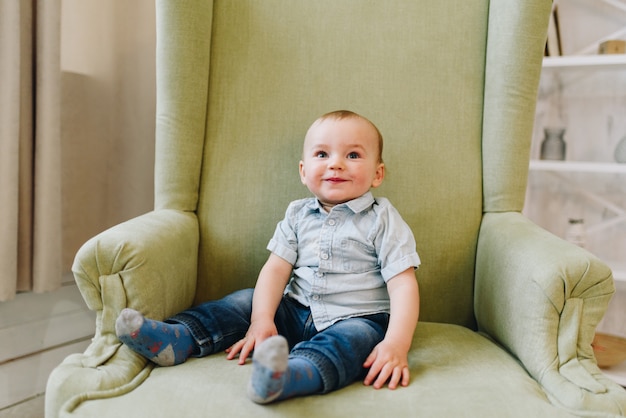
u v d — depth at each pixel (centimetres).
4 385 141
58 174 136
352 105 120
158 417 69
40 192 132
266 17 122
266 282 102
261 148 119
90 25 158
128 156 171
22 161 132
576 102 176
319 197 105
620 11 169
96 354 82
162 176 115
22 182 132
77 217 161
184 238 104
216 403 71
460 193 117
